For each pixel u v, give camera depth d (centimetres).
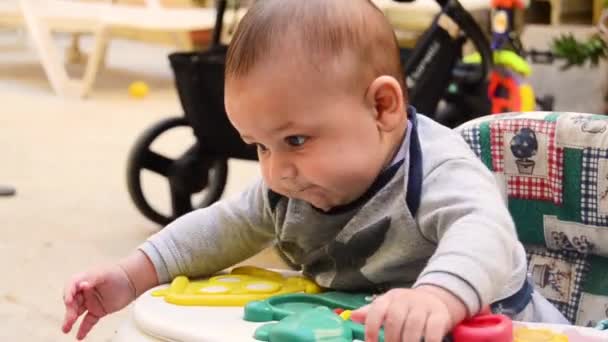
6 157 230
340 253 79
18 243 162
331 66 71
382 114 74
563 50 201
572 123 96
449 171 74
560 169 96
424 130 79
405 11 279
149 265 82
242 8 327
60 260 152
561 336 66
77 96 316
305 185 73
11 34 488
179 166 176
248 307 72
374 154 73
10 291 137
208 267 84
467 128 101
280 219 81
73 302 80
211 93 169
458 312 62
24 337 120
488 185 73
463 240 66
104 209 187
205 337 67
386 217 75
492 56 183
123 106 302
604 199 94
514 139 98
